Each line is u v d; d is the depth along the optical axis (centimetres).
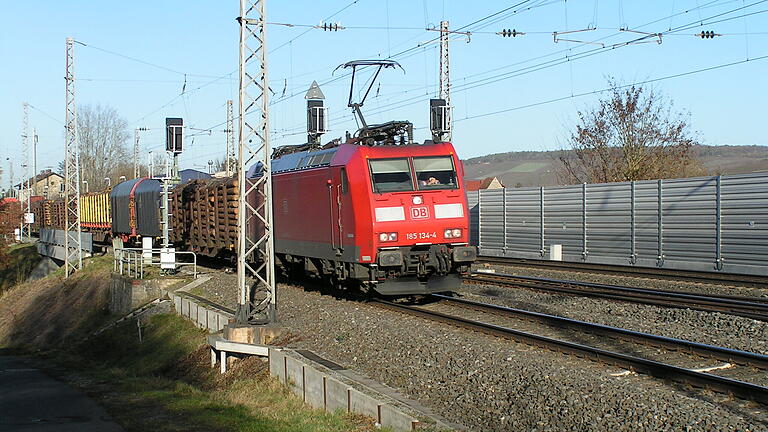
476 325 1412
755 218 2202
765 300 1630
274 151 2523
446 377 1103
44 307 3909
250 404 1309
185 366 1883
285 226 2227
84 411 1437
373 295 1948
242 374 1551
